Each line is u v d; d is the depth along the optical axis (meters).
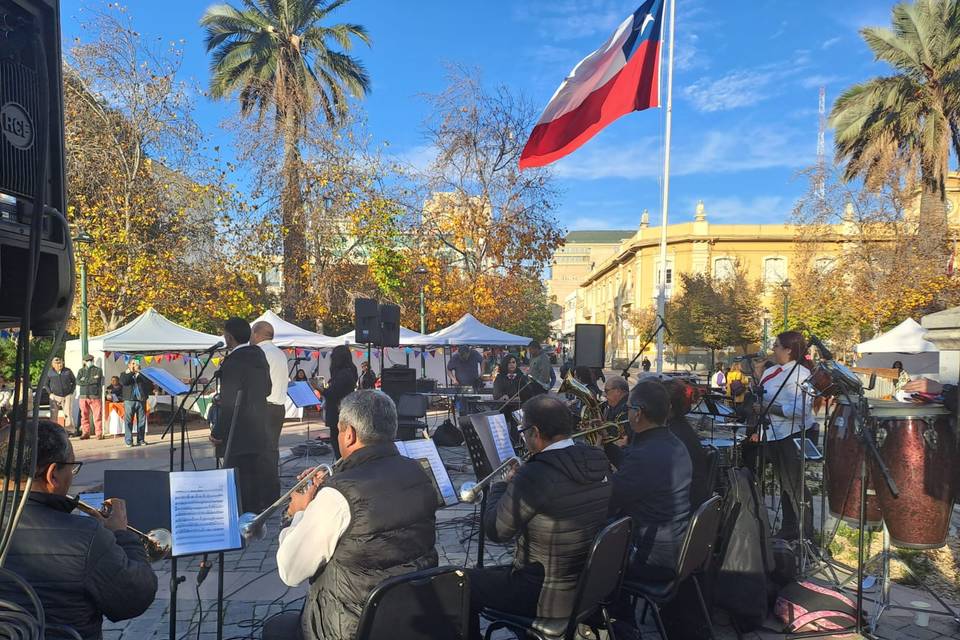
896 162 20.98
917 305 21.30
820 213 22.80
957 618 3.83
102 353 12.82
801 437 4.71
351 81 23.23
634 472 3.31
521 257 21.56
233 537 2.71
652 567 3.27
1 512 1.39
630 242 47.69
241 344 5.56
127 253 17.67
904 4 19.70
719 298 32.69
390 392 10.18
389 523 2.41
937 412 3.77
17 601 2.03
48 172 1.56
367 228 21.67
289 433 12.54
